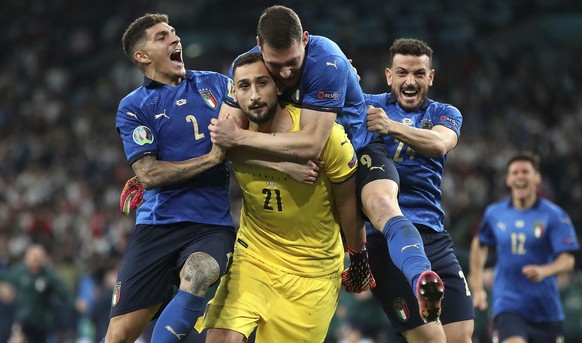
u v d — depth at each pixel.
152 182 21.14
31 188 75.25
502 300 35.19
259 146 20.33
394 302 24.02
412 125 24.28
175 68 22.16
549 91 79.50
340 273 22.34
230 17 96.06
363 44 90.12
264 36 19.72
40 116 86.69
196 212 21.53
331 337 46.28
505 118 75.31
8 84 92.75
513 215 35.47
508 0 94.75
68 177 75.81
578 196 64.44
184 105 21.84
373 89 80.12
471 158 68.06
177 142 21.73
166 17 22.67
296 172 20.55
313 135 20.39
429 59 24.38
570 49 86.19
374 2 95.19
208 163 20.81
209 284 20.50
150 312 21.72
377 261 24.09
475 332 41.62
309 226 21.39
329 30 90.69
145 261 21.50
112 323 21.61
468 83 80.88
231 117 20.52
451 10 93.69
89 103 87.31
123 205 22.23
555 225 34.97
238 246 21.95
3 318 47.94
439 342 23.67
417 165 23.94
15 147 82.50
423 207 24.14
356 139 22.14
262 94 20.16
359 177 21.70
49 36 100.31
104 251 60.09
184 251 21.33
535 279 33.41
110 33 99.00
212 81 22.36
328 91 20.50
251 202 21.45
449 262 24.25
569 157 70.00
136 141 21.56
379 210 20.64
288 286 21.45
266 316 21.31
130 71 90.12
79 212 69.44
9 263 59.03
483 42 89.69
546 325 34.91
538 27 90.25
